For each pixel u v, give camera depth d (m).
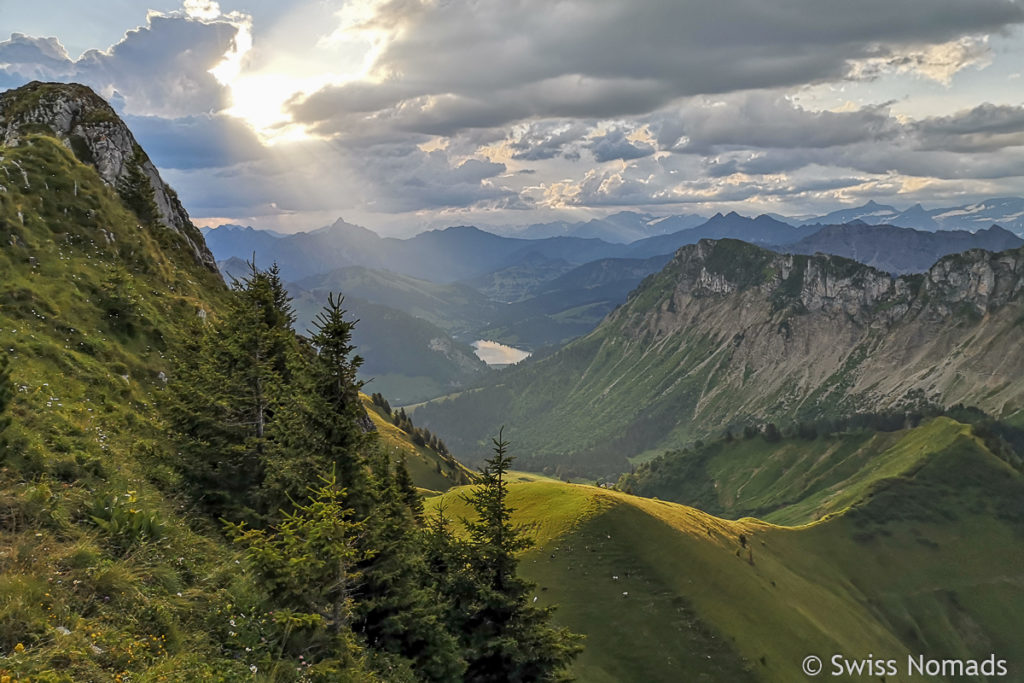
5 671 9.40
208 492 23.55
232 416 26.66
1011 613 145.12
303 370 25.14
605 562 97.69
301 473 21.33
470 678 23.03
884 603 142.00
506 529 24.89
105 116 71.44
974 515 173.38
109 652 11.05
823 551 154.88
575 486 121.19
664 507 128.25
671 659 82.94
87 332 34.06
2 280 32.50
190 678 11.39
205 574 16.22
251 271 37.94
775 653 89.44
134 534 15.71
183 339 38.06
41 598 11.38
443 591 24.14
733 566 107.12
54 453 18.81
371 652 18.42
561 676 24.67
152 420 29.56
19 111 66.75
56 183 45.81
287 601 15.35
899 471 193.75
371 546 19.73
